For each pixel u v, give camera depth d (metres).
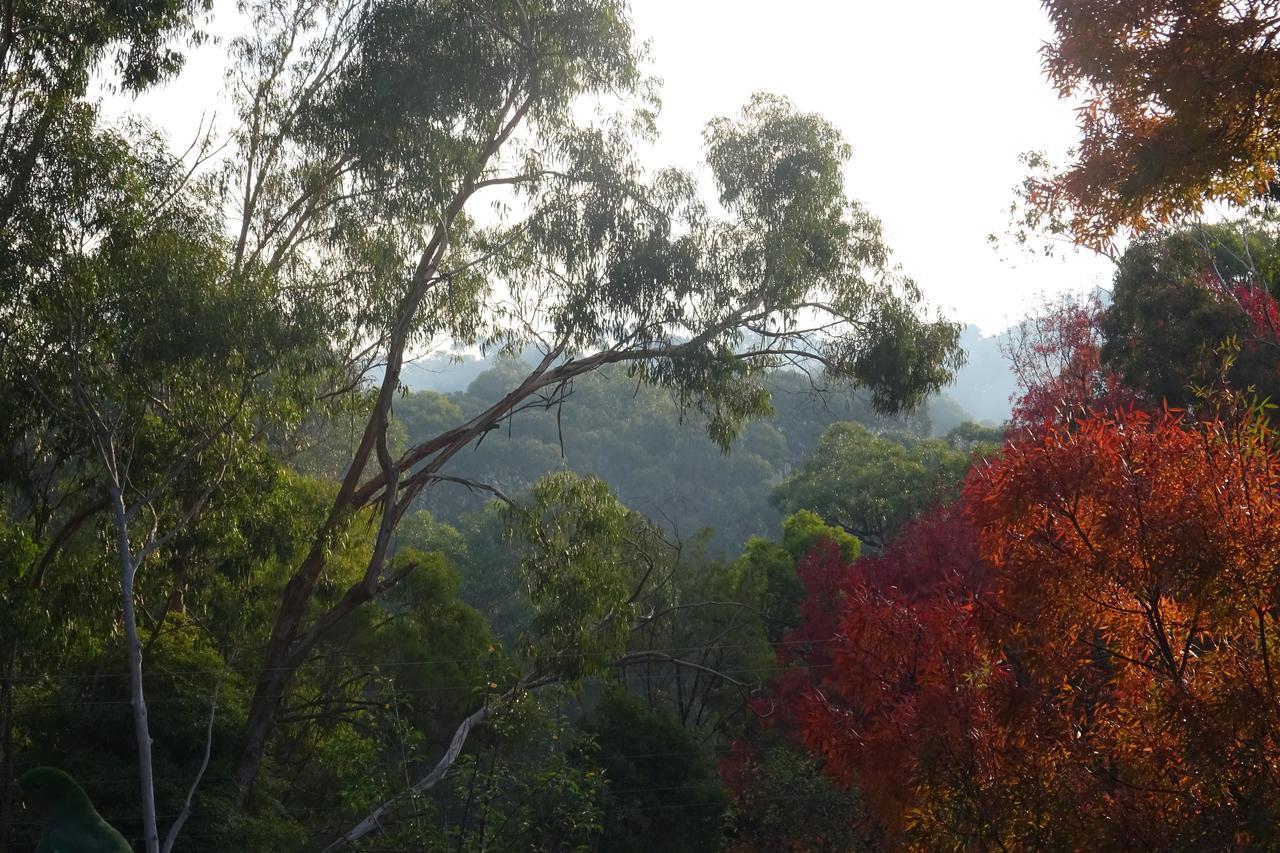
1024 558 8.60
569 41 21.39
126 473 16.33
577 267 21.75
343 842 18.00
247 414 17.77
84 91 18.91
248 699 21.95
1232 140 9.34
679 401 23.55
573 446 74.31
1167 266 24.97
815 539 38.66
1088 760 8.40
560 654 20.55
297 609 20.62
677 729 25.78
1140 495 8.08
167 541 18.30
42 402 16.80
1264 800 7.20
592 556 21.36
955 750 8.93
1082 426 8.70
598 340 22.02
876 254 23.23
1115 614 8.48
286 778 24.95
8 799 17.48
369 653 25.94
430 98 20.17
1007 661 10.43
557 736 19.50
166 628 21.09
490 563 53.22
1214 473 8.02
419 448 21.67
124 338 16.20
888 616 10.20
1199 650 8.62
